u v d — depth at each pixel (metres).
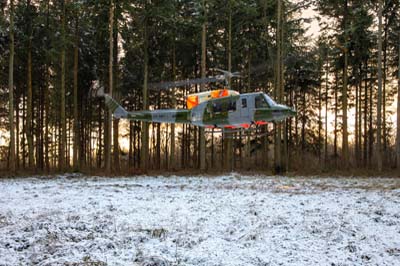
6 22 23.19
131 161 36.59
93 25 25.97
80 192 13.85
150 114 16.59
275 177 20.62
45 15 24.86
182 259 6.19
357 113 30.53
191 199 11.92
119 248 6.81
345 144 26.36
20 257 6.26
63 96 24.39
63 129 24.52
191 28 27.25
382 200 11.50
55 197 12.47
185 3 27.86
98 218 9.02
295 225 8.34
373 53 28.83
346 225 8.30
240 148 33.84
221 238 7.38
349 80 30.31
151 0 24.33
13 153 22.75
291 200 11.66
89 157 34.56
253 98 14.12
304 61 30.11
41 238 7.28
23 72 28.25
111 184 16.86
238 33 27.41
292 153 35.19
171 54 30.55
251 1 25.39
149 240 7.26
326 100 34.62
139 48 26.91
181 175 22.36
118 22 24.47
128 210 10.07
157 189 14.84
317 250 6.66
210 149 38.66
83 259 6.15
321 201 11.44
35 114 33.12
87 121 34.50
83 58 29.14
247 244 6.98
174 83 13.98
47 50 24.73
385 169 25.47
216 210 10.02
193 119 15.40
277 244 7.00
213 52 29.61
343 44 26.22
